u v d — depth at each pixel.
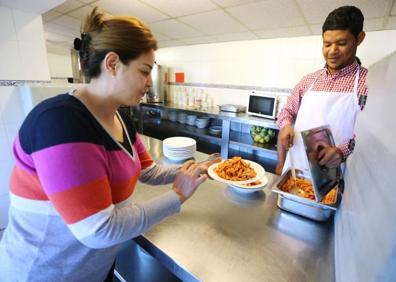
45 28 2.46
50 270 0.54
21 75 1.65
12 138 1.68
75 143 0.41
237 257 0.59
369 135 0.43
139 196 0.90
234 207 0.83
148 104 3.27
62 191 0.40
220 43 2.79
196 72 3.12
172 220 0.74
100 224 0.41
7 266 0.56
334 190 0.78
